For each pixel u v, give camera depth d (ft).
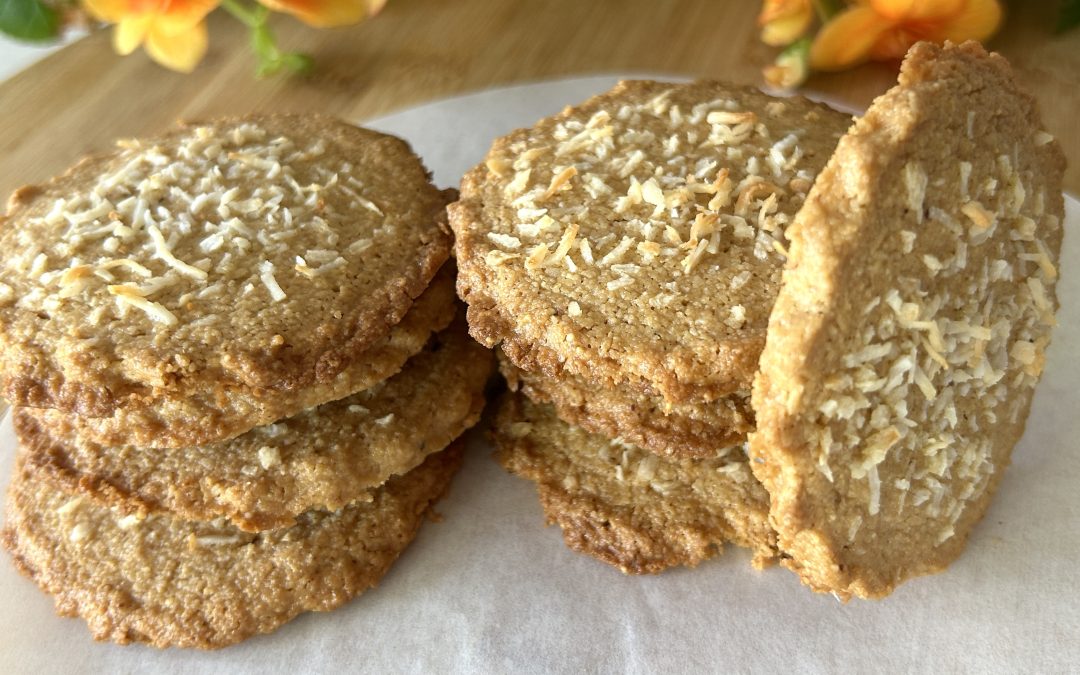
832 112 0.52
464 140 0.63
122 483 0.42
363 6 0.68
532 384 0.45
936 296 0.37
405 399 0.46
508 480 0.48
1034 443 0.47
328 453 0.43
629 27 0.75
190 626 0.41
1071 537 0.44
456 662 0.41
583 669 0.40
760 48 0.72
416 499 0.46
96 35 0.74
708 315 0.40
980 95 0.39
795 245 0.34
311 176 0.49
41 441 0.44
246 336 0.40
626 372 0.40
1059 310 0.51
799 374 0.34
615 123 0.49
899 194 0.35
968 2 0.64
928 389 0.37
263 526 0.42
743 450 0.45
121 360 0.40
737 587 0.43
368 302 0.43
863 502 0.38
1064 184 0.60
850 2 0.70
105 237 0.44
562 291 0.41
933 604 0.42
